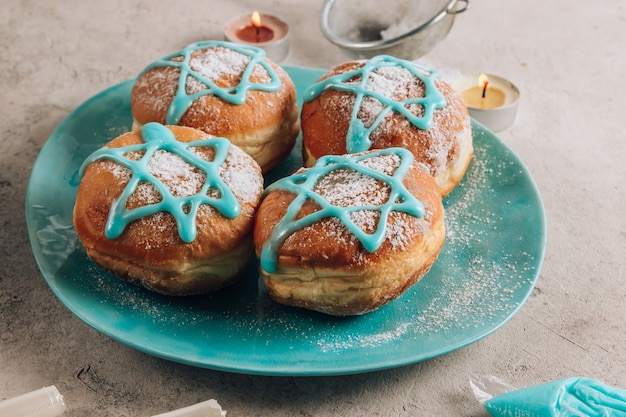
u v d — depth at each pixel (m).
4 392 0.45
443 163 0.51
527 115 0.62
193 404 0.45
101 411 0.45
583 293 0.50
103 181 0.47
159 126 0.50
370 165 0.48
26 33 0.69
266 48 0.65
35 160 0.56
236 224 0.47
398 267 0.45
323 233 0.45
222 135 0.52
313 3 0.74
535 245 0.50
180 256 0.46
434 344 0.45
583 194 0.56
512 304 0.47
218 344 0.45
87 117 0.58
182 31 0.70
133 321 0.46
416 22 0.67
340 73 0.54
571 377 0.45
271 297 0.47
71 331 0.48
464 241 0.51
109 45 0.68
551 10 0.73
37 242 0.49
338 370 0.44
